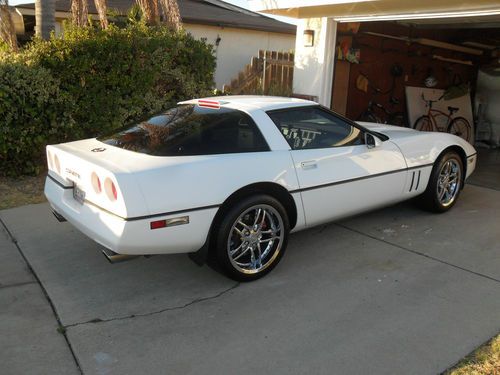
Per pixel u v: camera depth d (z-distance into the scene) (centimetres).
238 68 1377
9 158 640
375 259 407
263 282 369
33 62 617
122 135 391
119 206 304
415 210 537
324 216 411
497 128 1070
